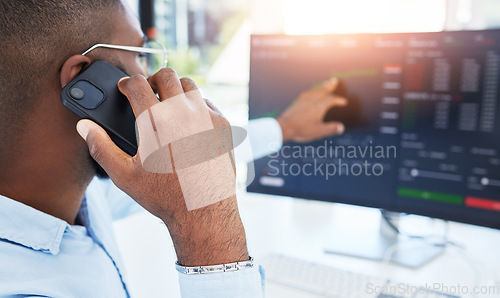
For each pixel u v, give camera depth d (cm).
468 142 84
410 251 91
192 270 50
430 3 144
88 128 51
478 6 144
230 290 51
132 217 117
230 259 51
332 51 93
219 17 289
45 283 54
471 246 95
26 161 55
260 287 53
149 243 100
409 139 89
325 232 103
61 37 53
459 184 85
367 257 89
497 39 79
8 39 50
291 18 158
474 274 81
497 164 82
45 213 58
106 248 70
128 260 91
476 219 85
